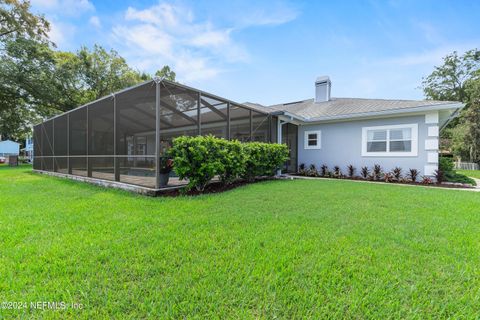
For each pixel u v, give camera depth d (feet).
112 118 28.32
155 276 6.23
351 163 32.35
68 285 5.79
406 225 10.51
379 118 29.96
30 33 53.52
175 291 5.59
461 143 54.03
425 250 7.91
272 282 5.96
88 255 7.36
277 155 28.02
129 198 16.47
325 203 14.76
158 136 18.22
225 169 20.72
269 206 13.93
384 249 7.97
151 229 9.85
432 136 26.32
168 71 74.38
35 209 13.14
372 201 15.40
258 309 5.07
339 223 10.79
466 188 22.52
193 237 8.96
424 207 13.84
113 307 5.06
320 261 7.09
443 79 77.51
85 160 27.81
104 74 65.16
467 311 5.06
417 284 5.96
